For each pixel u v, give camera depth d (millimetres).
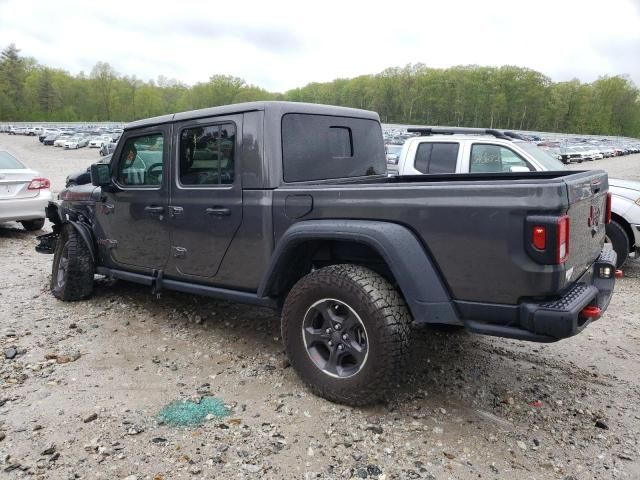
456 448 3076
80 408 3455
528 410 3518
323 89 153375
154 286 4785
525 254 2844
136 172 4820
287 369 4031
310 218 3568
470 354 4383
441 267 3100
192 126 4238
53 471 2820
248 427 3244
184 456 2953
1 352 4312
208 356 4285
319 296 3441
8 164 9594
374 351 3213
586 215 3268
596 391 3814
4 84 124750
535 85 129625
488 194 2914
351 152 4516
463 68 139625
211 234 4168
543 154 7293
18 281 6488
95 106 137250
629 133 136625
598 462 2984
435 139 7621
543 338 2865
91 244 5398
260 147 3803
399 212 3195
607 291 3541
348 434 3174
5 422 3281
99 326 4938
